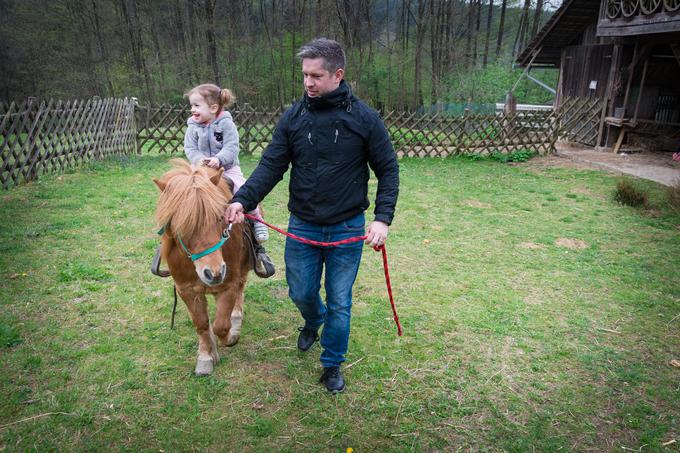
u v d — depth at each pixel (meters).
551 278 5.11
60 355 3.51
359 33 29.95
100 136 11.14
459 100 23.70
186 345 3.71
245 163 11.52
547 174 10.70
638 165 11.51
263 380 3.33
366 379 3.37
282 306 4.40
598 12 14.71
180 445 2.73
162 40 29.86
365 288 4.83
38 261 5.14
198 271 2.66
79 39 27.09
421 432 2.89
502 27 32.75
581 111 14.83
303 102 2.83
